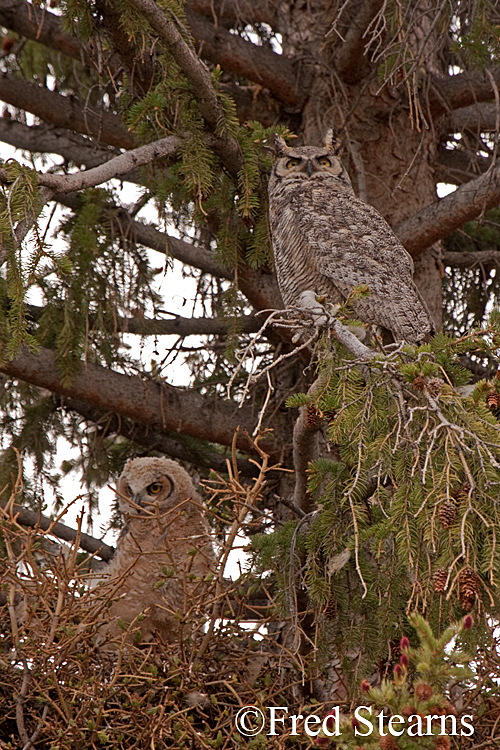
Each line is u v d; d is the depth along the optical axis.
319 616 9.23
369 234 13.13
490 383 7.92
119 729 8.13
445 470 7.36
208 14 17.38
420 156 15.92
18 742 8.34
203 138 11.95
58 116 15.63
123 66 12.36
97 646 8.55
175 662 8.45
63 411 15.89
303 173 13.95
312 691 9.55
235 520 8.55
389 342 12.59
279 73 15.67
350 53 15.38
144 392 14.77
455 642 7.89
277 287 13.98
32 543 8.66
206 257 16.17
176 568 9.74
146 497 10.88
